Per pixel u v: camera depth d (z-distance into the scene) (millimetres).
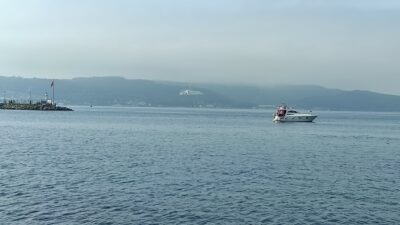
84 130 127562
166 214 34781
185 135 116625
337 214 35938
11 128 128500
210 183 46969
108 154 70125
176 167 57531
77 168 55156
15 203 37094
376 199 41375
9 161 59969
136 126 154750
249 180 49219
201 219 33719
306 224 33188
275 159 68062
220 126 167500
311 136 123062
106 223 32312
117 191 42219
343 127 180750
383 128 180750
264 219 34062
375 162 67812
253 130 144750
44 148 76938
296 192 43625
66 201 38062
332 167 61125
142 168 56125
